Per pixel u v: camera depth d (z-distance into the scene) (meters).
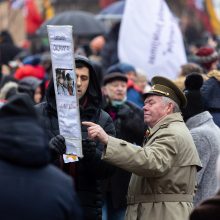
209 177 12.20
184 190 10.82
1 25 47.31
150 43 19.52
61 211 7.61
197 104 12.55
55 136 10.54
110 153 10.38
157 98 11.13
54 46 10.24
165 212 10.72
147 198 10.83
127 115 14.45
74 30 23.92
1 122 7.65
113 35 24.05
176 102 11.16
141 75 18.61
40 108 10.80
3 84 19.09
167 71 19.45
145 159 10.47
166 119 11.05
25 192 7.58
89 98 10.97
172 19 19.50
